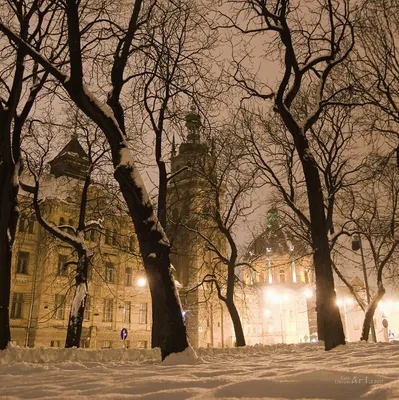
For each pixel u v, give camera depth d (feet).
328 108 72.64
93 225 75.92
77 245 66.74
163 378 15.49
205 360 31.73
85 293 64.49
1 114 41.57
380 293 84.53
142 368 24.16
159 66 46.96
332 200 71.00
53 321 132.67
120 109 40.83
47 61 35.14
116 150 34.99
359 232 80.12
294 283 273.95
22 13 45.57
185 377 16.25
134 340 153.79
